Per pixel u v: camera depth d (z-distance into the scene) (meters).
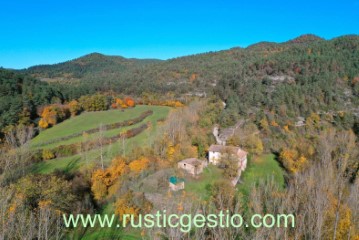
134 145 67.88
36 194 41.62
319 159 67.38
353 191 45.16
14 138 66.12
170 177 53.75
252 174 66.31
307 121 92.31
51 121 83.44
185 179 55.25
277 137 84.88
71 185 48.81
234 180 58.59
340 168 61.66
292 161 68.44
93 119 91.50
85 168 55.75
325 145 70.44
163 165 58.66
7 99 77.94
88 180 52.66
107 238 40.16
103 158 60.97
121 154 62.47
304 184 49.44
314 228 35.72
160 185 51.69
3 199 35.94
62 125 85.00
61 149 63.62
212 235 35.22
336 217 36.06
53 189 42.81
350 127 90.12
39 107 86.12
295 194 45.88
